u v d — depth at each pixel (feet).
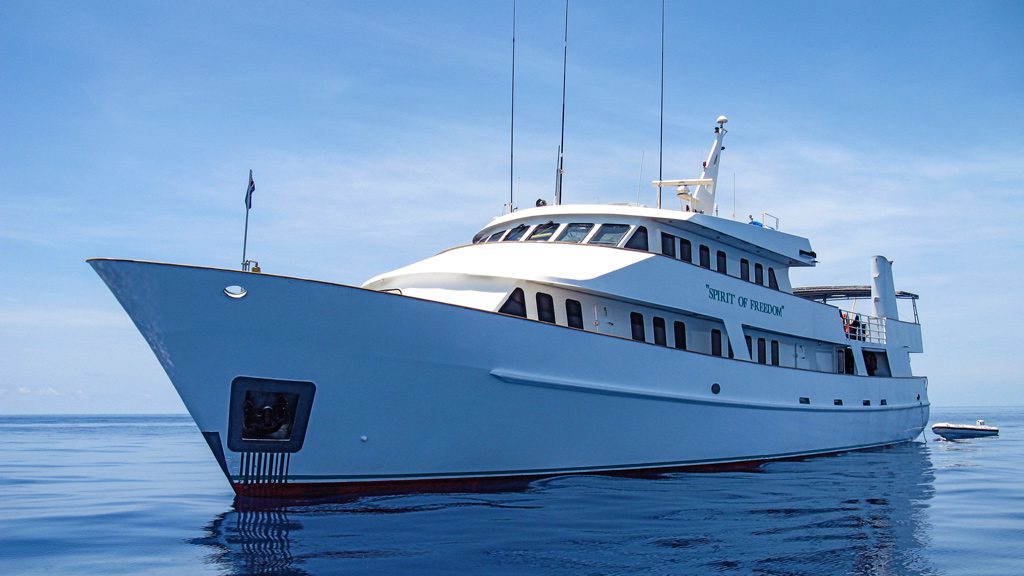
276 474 36.24
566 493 39.73
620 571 22.98
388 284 49.60
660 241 54.60
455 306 39.37
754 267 63.41
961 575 23.24
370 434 37.65
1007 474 54.03
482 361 40.37
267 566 23.50
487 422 41.09
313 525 30.19
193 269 33.30
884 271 87.30
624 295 48.88
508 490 40.63
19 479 52.80
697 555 25.21
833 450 70.23
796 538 28.40
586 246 52.06
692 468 52.70
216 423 35.19
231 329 34.30
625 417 47.62
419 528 29.53
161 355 34.30
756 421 58.44
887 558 25.30
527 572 22.77
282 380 35.47
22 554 26.04
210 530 29.71
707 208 67.56
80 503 39.24
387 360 37.37
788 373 63.10
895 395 82.74
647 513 33.73
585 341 45.50
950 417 319.06
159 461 71.15
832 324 71.82
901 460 66.03
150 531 30.22
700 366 53.36
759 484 45.73
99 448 95.25
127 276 32.76
